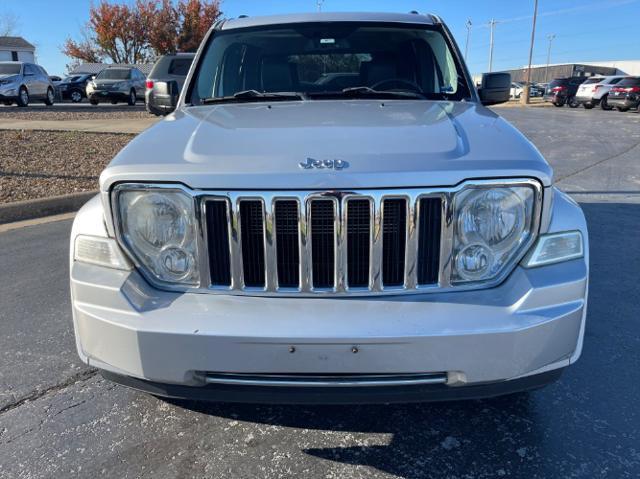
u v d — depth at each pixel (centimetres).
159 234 210
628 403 263
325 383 198
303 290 206
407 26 362
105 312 206
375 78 346
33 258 479
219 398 210
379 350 192
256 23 370
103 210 216
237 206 202
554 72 6819
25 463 225
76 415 257
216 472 220
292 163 204
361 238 204
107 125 1320
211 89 345
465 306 201
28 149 959
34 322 353
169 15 4450
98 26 4469
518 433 241
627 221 588
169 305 205
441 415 254
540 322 198
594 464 222
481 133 234
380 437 240
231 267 206
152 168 207
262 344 193
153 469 222
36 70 2138
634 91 2303
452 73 342
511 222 207
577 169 902
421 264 207
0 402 267
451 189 201
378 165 201
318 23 363
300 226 201
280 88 346
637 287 404
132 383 217
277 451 232
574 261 213
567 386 277
